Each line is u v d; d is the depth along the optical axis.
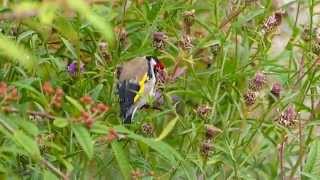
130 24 8.93
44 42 7.80
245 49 9.09
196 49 8.53
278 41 10.61
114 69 8.18
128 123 7.80
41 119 6.94
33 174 6.71
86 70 8.55
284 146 7.98
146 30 8.85
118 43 8.24
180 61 8.41
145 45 8.59
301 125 8.06
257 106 8.18
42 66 7.90
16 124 5.53
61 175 5.88
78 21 7.52
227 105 8.89
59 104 5.93
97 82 8.55
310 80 8.24
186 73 8.77
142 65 8.04
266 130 8.35
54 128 7.36
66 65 8.60
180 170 7.71
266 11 9.17
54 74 8.09
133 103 7.90
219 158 7.96
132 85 7.92
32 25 7.07
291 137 8.44
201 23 8.88
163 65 8.41
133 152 7.93
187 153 7.83
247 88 8.21
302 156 7.81
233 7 8.67
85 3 4.36
